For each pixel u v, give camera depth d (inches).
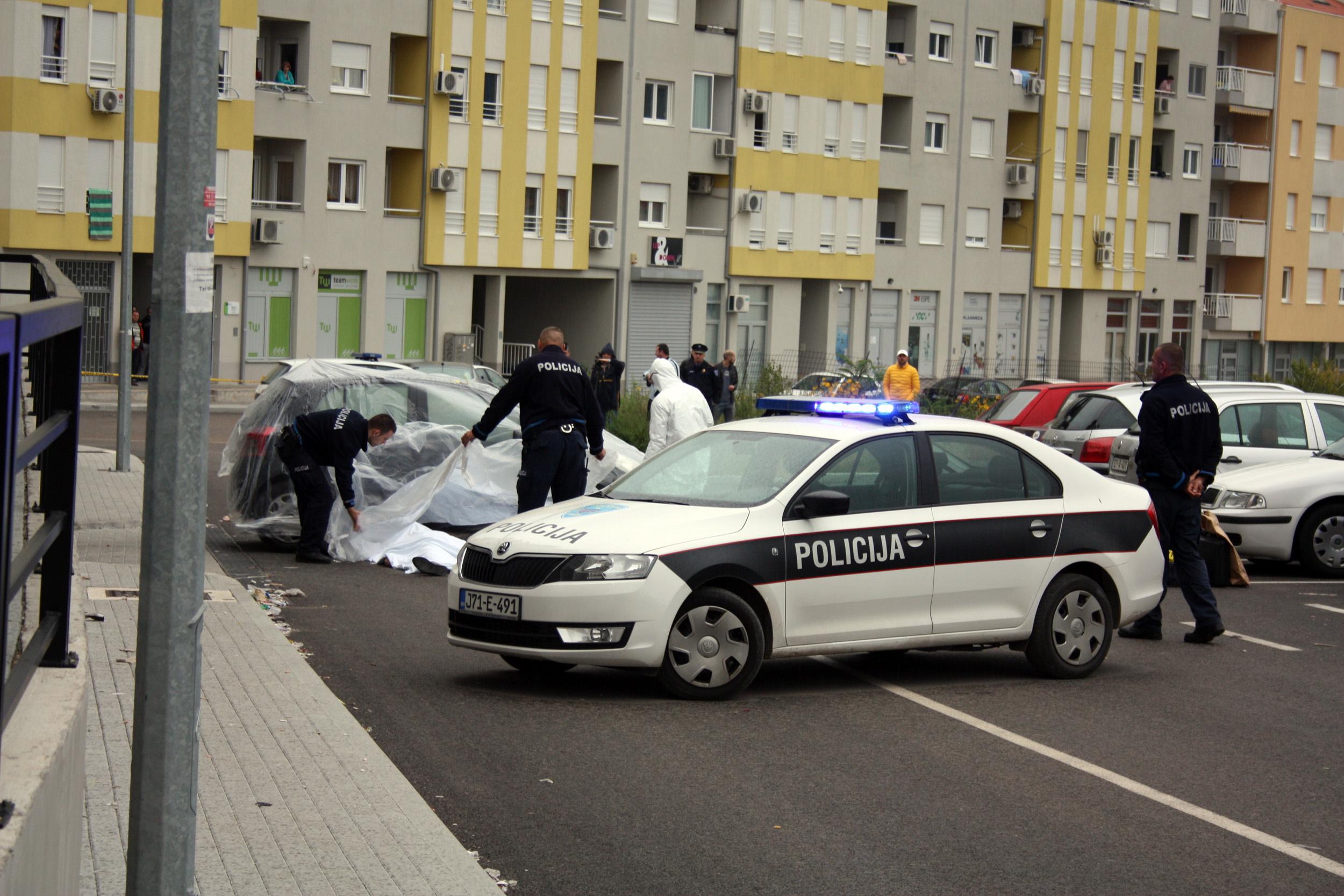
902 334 2326.5
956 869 231.5
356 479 551.8
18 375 119.1
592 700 338.0
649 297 2058.3
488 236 1900.8
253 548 572.4
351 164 1788.9
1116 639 451.2
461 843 235.3
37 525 195.3
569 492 496.4
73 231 1582.2
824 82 2183.8
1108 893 222.8
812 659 403.5
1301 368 1530.5
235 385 1653.5
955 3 2322.8
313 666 365.4
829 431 364.8
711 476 364.8
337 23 1750.7
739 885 220.8
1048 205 2450.8
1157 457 436.8
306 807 242.2
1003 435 381.1
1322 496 594.9
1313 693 376.5
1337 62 2817.4
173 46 143.2
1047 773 289.6
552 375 490.3
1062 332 2546.8
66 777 137.6
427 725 311.1
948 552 361.4
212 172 145.6
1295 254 2787.9
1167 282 2632.9
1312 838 254.1
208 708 303.7
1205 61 2635.3
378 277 1815.9
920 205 2321.6
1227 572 565.3
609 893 215.6
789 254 2180.1
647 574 326.6
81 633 173.2
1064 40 2433.6
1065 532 379.6
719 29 2080.5
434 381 602.9
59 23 1563.7
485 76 1881.2
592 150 1974.7
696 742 303.0
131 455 841.5
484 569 340.2
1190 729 331.6
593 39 1947.6
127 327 791.7
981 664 402.3
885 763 292.2
